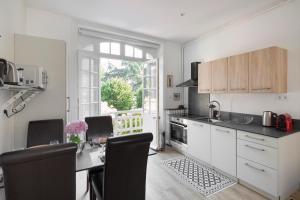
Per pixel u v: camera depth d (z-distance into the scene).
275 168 2.08
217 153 2.88
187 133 3.62
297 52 2.43
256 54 2.57
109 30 3.51
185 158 3.56
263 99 2.84
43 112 2.33
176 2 2.58
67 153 1.14
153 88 4.29
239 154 2.51
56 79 2.38
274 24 2.68
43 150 1.06
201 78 3.61
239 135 2.50
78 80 3.09
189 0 2.53
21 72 1.68
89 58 3.35
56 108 2.39
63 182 1.19
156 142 4.03
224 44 3.51
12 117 2.18
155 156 3.69
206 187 2.48
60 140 2.31
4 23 1.87
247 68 2.69
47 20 2.89
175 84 4.57
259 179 2.25
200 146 3.26
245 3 2.61
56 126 2.34
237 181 2.59
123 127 4.54
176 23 3.35
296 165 2.27
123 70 8.16
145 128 4.45
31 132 2.21
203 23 3.35
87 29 3.39
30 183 1.08
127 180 1.50
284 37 2.56
